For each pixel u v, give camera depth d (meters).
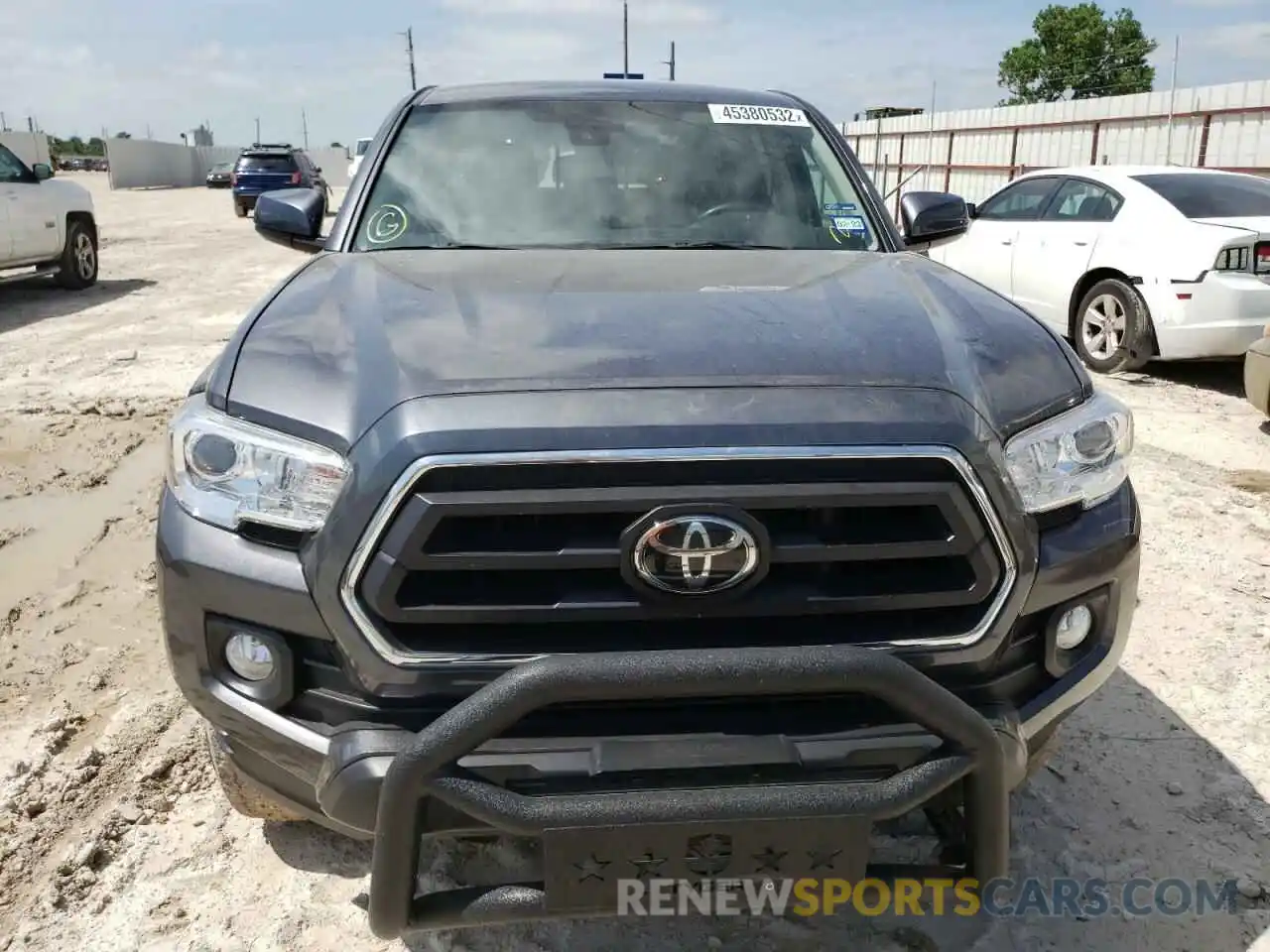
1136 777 2.79
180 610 1.94
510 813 1.66
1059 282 7.70
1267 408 5.63
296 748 1.87
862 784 1.71
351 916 2.30
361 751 1.77
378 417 1.80
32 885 2.38
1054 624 1.99
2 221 10.15
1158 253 6.89
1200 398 6.73
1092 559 2.00
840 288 2.42
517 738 1.74
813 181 3.29
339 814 1.79
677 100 3.50
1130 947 2.23
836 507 1.75
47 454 5.44
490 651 1.77
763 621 1.81
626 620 1.76
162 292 11.64
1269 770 2.83
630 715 1.78
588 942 2.25
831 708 1.81
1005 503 1.84
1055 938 2.25
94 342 8.45
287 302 2.36
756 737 1.75
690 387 1.83
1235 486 5.08
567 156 3.24
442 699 1.79
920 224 3.45
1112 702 3.17
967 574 1.83
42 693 3.19
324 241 3.28
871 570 1.82
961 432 1.81
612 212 3.10
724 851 1.69
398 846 1.71
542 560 1.71
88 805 2.65
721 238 3.07
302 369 1.98
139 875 2.41
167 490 2.08
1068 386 2.09
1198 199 7.09
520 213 3.08
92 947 2.20
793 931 2.28
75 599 3.83
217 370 2.07
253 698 1.91
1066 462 1.99
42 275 11.07
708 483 1.73
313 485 1.81
